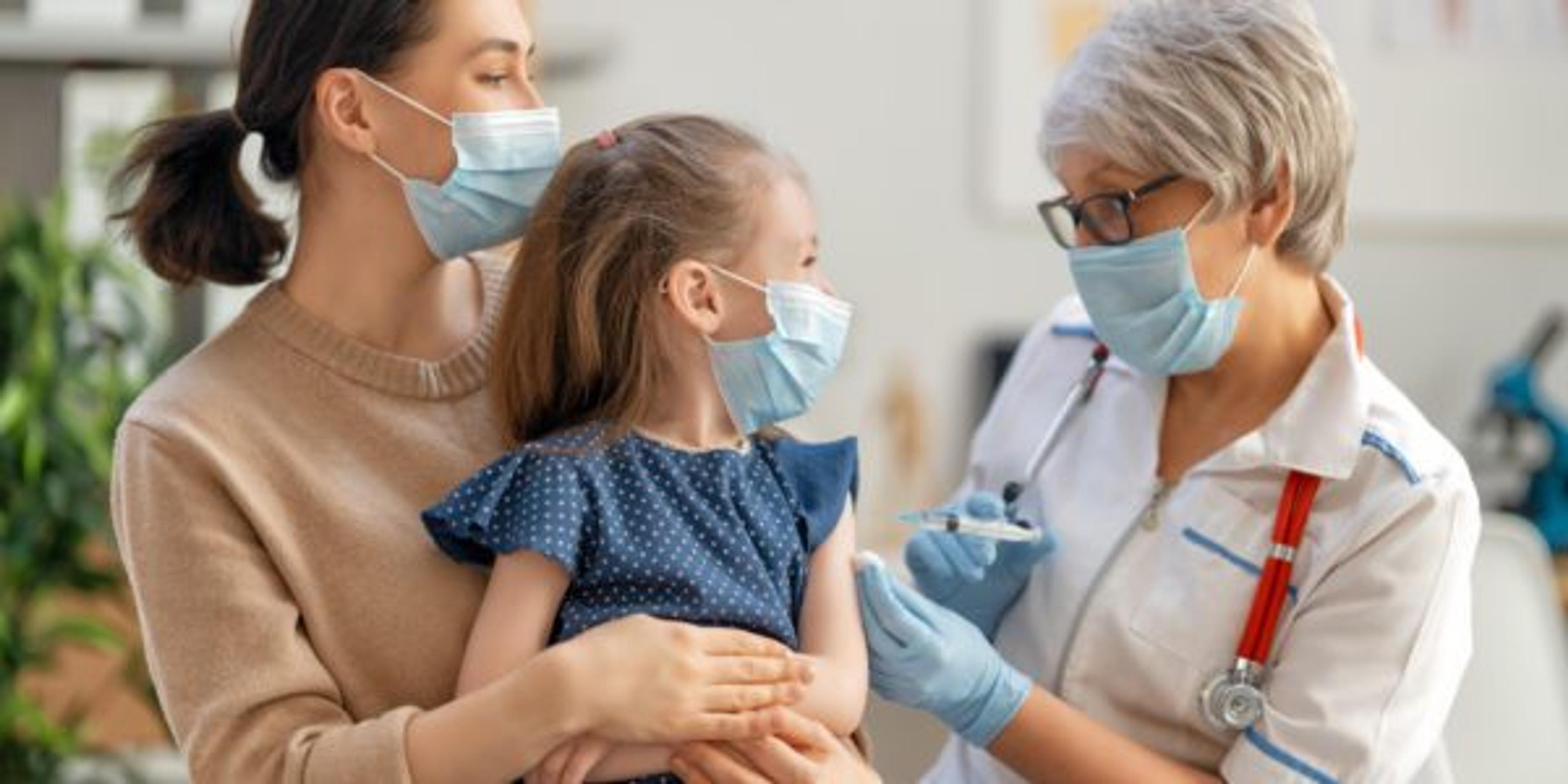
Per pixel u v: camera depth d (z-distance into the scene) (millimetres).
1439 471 2020
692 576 1787
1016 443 2354
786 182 1884
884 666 1995
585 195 1843
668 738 1690
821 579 1916
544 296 1844
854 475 1978
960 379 4816
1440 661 1992
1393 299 4859
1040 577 2203
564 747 1729
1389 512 1979
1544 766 2590
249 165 1933
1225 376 2143
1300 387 2072
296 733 1691
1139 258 2016
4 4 4469
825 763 1779
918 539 2236
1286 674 2012
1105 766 2018
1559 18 4809
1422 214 4824
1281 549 2031
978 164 4789
